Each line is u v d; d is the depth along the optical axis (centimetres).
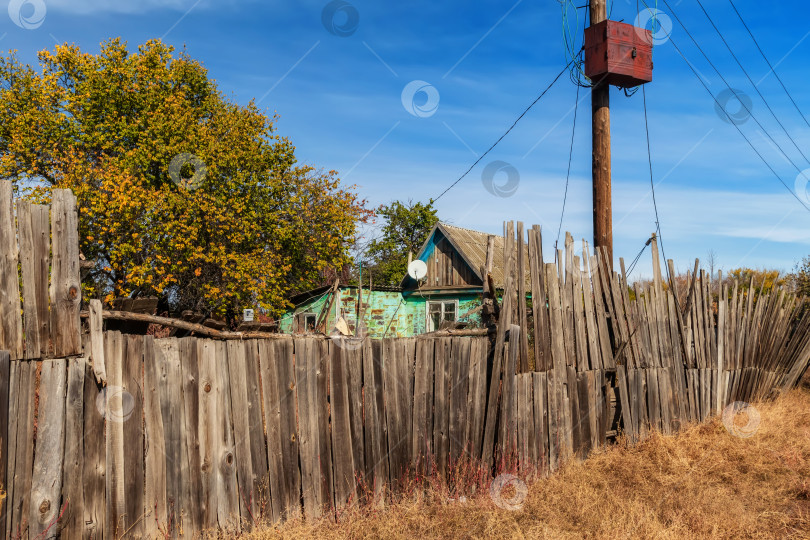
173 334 438
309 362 464
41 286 328
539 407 616
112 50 2061
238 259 1881
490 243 604
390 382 511
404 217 2758
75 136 1953
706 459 642
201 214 1895
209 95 2320
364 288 1823
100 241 1688
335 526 441
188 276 1872
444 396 543
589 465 622
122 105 2059
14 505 308
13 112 1942
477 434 566
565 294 666
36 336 323
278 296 1945
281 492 439
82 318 357
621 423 725
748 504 523
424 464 523
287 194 2236
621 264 757
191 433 394
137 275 1703
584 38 784
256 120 2230
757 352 971
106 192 1695
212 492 402
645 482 566
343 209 2278
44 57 1945
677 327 817
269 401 439
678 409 794
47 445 323
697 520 470
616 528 441
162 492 375
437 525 454
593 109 784
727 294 913
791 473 601
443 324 601
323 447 467
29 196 1677
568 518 477
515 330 580
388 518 459
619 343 721
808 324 1084
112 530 350
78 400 339
